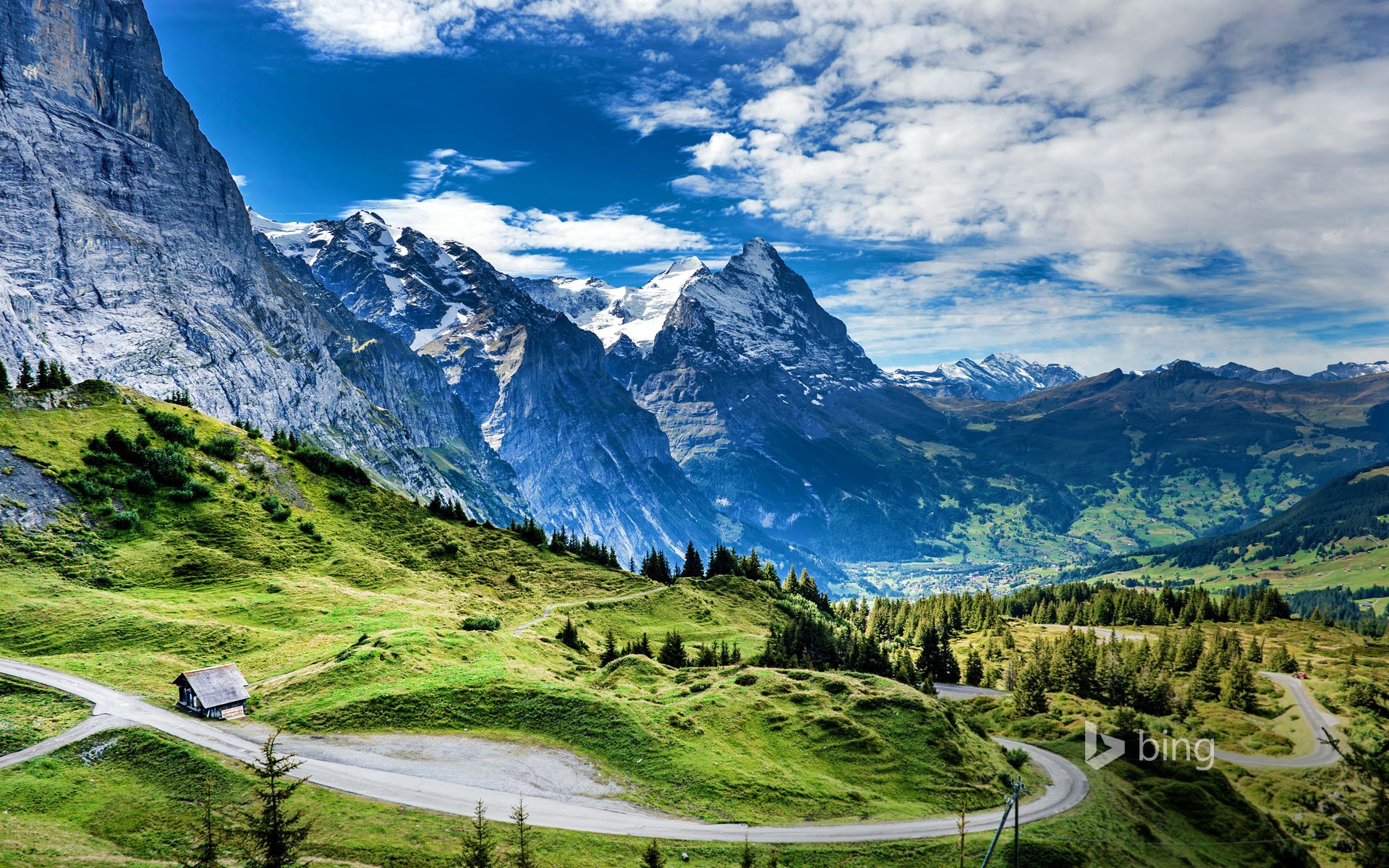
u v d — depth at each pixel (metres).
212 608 132.62
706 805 85.75
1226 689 190.00
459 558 191.88
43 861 64.44
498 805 81.12
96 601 126.38
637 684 127.12
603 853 75.06
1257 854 102.06
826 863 77.81
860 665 166.38
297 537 172.75
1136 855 90.50
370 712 96.06
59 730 87.81
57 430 167.75
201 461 181.12
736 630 191.50
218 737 88.94
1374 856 104.56
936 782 98.94
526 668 117.12
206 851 66.69
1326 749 156.75
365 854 70.25
